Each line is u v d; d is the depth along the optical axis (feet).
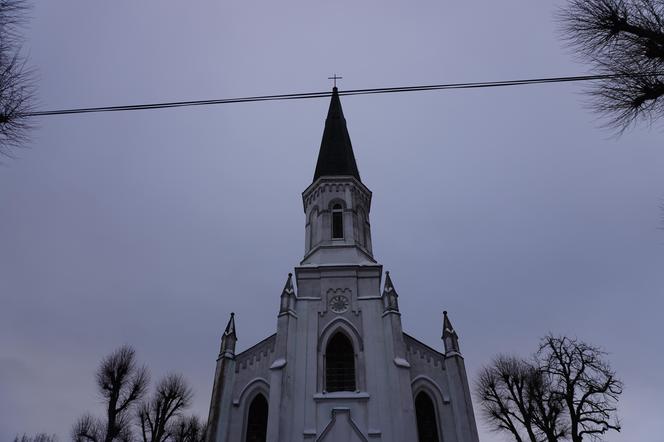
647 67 35.06
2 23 34.04
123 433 114.93
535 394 106.83
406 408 89.97
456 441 91.66
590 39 37.06
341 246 118.93
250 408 97.55
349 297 108.58
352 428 88.22
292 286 109.81
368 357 98.89
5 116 34.09
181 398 129.29
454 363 100.42
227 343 103.86
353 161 152.15
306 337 102.12
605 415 100.99
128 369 120.78
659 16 35.35
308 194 135.85
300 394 93.61
